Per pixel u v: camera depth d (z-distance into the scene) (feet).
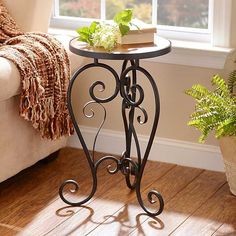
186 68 12.66
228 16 12.09
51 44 11.91
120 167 11.74
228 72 12.36
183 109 12.91
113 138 13.70
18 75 11.07
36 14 12.54
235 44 12.25
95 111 13.73
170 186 12.38
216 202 11.77
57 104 12.00
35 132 12.30
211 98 10.96
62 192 11.95
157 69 12.91
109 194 12.11
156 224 11.10
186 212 11.46
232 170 11.65
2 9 12.40
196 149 13.00
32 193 12.16
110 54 10.46
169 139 13.21
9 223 11.15
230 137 11.30
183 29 12.99
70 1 13.92
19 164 12.14
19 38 11.85
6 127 11.60
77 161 13.44
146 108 13.24
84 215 11.40
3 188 12.31
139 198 11.34
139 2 13.28
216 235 10.77
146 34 11.07
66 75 12.10
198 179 12.62
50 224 11.12
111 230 10.94
